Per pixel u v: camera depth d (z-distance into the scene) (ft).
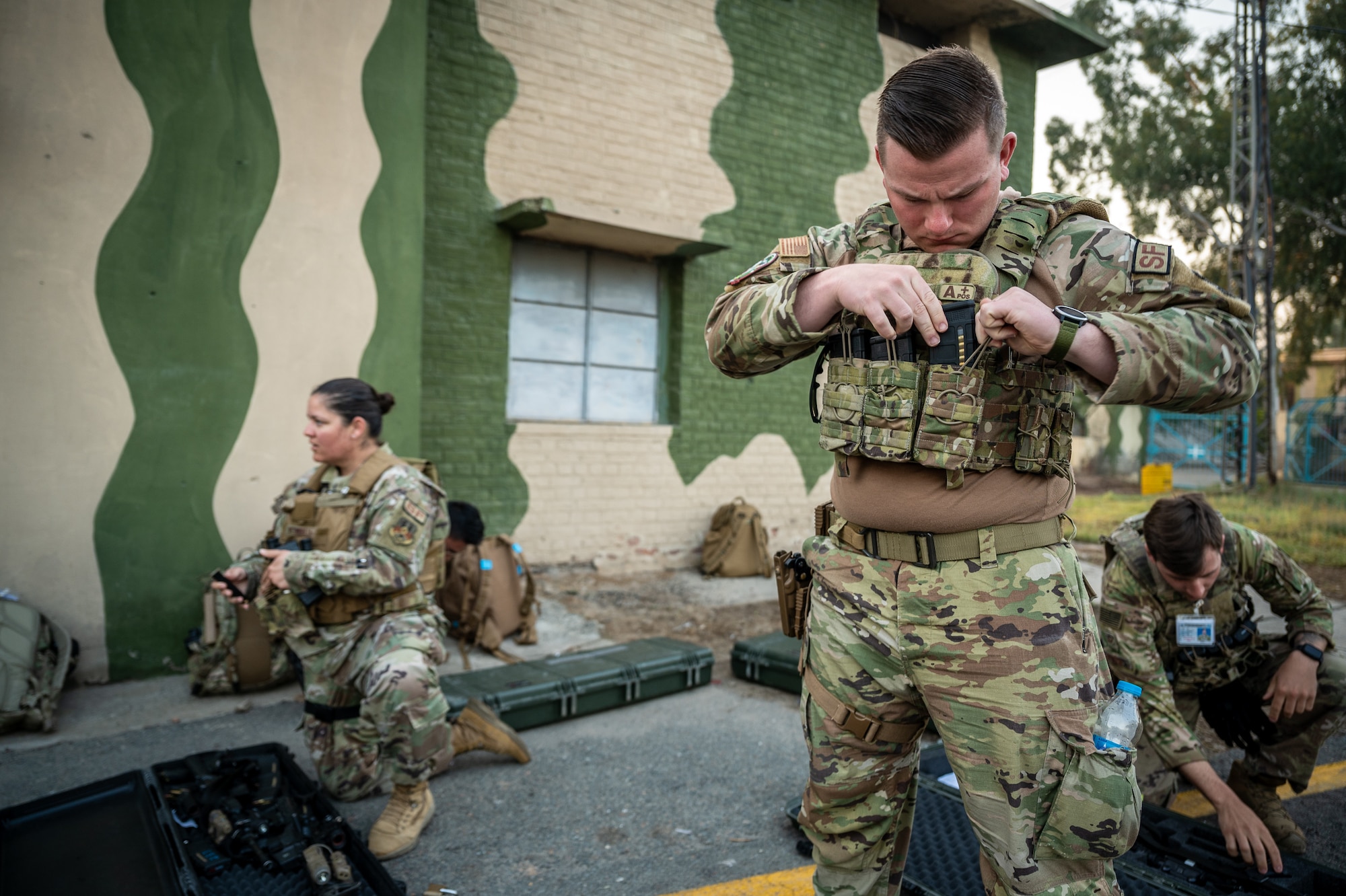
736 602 18.16
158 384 12.50
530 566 18.90
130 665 12.34
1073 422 4.11
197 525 12.78
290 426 13.53
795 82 22.63
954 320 3.78
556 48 18.72
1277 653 8.00
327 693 7.98
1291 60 55.52
